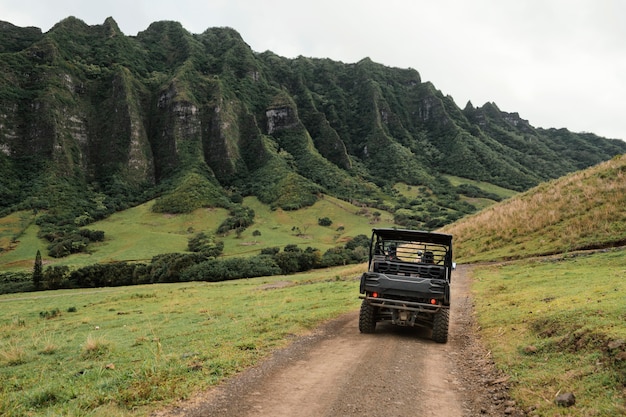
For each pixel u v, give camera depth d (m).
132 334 15.92
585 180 37.59
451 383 7.37
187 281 88.12
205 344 10.60
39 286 88.75
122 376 7.48
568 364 7.02
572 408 5.46
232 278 87.94
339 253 116.69
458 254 35.97
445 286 10.69
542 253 28.80
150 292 48.06
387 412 5.86
